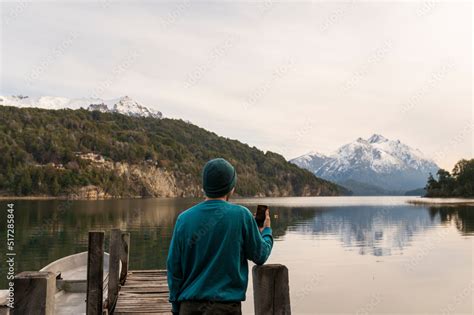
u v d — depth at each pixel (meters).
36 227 35.03
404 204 106.88
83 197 120.88
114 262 6.98
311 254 21.55
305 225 42.97
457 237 30.03
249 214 2.56
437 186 169.25
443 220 48.09
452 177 159.00
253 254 2.54
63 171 120.31
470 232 33.56
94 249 5.19
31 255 19.94
